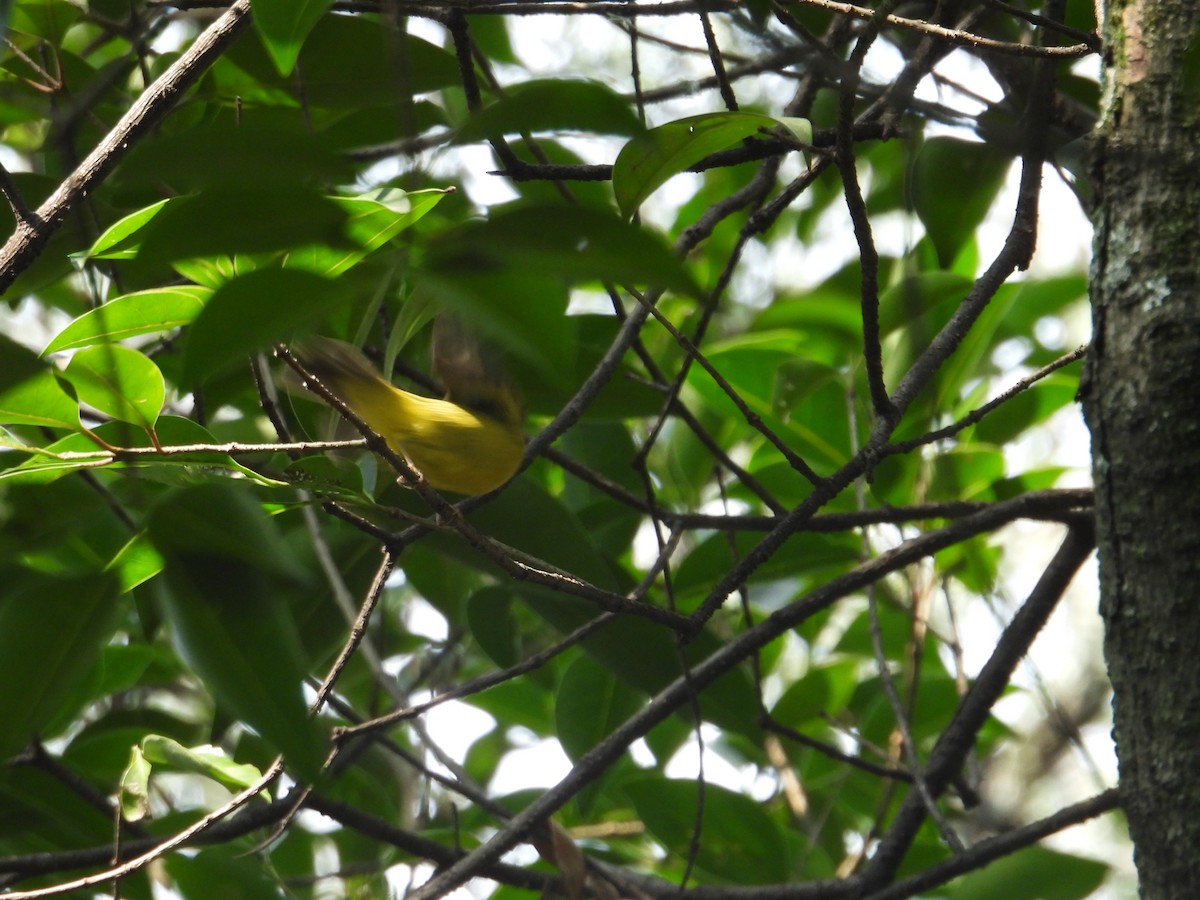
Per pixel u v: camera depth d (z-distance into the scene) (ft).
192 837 17.63
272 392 14.73
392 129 19.56
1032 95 16.46
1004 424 27.45
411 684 31.53
